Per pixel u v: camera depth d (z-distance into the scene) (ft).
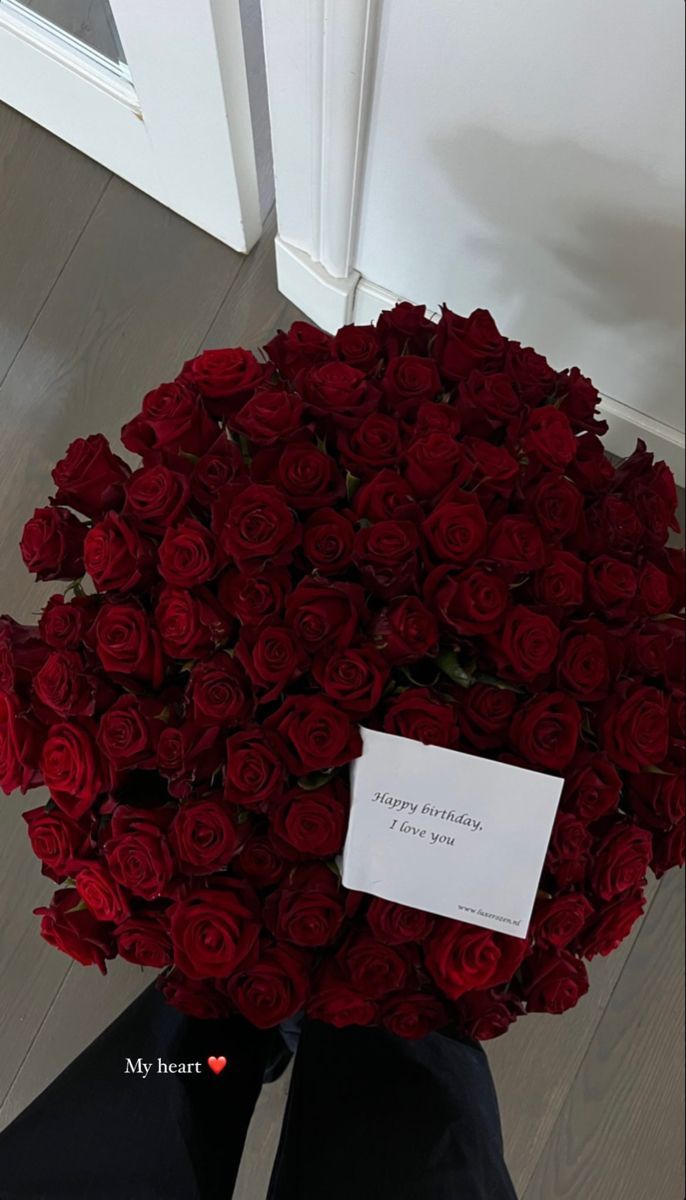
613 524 2.03
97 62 3.03
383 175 2.80
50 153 3.65
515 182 2.58
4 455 3.46
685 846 2.06
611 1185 3.48
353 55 2.28
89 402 3.53
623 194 2.43
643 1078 3.55
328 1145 2.06
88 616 1.93
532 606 1.91
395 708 1.78
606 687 1.91
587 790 1.88
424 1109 2.09
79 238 3.62
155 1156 1.96
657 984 3.61
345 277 3.42
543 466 2.01
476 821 1.86
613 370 3.34
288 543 1.81
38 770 1.98
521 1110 3.49
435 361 2.15
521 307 3.19
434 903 1.89
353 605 1.77
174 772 1.81
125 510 1.91
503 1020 2.00
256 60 2.99
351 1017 1.92
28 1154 1.95
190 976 1.82
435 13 2.12
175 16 2.50
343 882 1.87
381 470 1.89
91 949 2.01
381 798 1.84
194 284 3.66
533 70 2.16
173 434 1.95
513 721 1.83
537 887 1.92
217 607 1.86
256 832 1.92
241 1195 3.33
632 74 2.04
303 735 1.73
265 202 3.67
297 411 1.91
